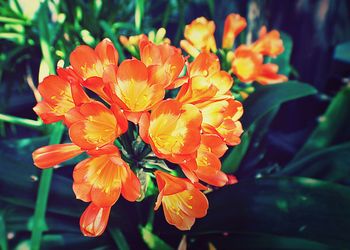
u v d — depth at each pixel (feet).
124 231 1.51
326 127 1.78
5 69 2.09
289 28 2.26
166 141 1.06
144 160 1.16
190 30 1.58
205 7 2.51
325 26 2.25
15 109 2.26
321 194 1.37
